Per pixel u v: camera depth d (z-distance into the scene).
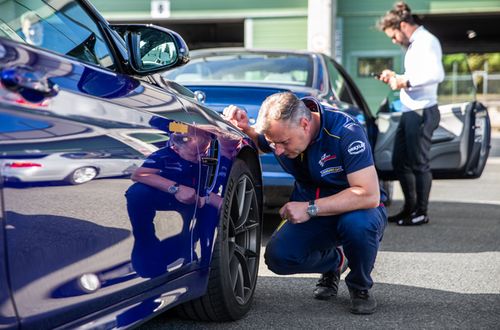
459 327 3.03
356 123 3.17
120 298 2.23
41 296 1.84
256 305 3.36
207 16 17.08
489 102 29.50
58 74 2.00
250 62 5.48
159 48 2.61
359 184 3.12
